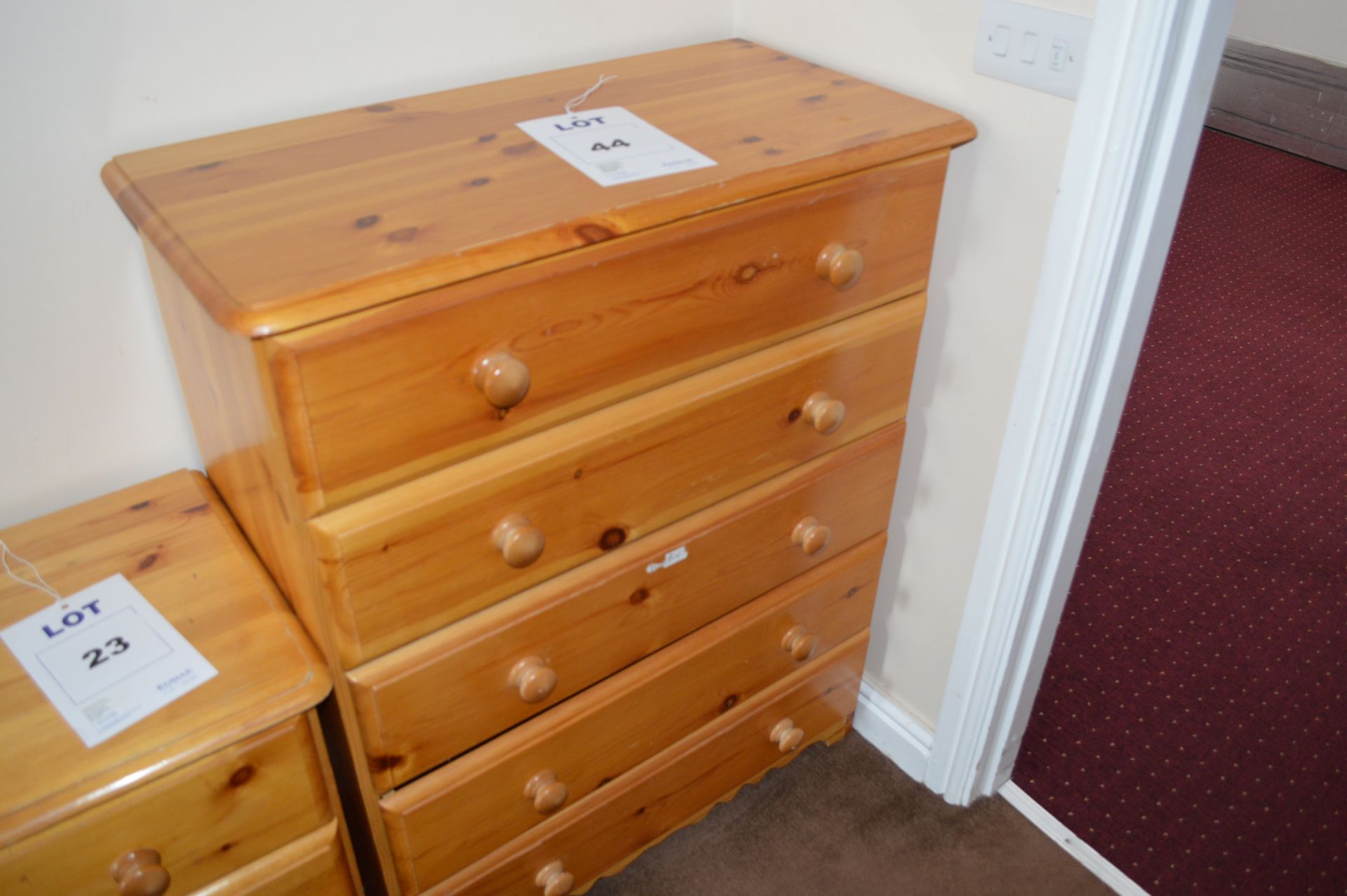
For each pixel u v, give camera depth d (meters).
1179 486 2.37
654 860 1.61
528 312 0.94
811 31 1.40
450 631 1.07
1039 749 1.79
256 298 0.81
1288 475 2.40
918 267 1.27
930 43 1.25
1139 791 1.72
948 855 1.62
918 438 1.50
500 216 0.95
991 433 1.39
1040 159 1.19
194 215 0.96
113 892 0.95
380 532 0.94
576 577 1.15
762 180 1.04
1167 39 1.02
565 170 1.05
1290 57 3.77
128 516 1.18
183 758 0.92
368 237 0.91
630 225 0.96
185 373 1.14
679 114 1.21
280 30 1.16
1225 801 1.71
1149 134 1.08
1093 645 1.99
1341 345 2.84
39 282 1.11
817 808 1.70
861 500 1.44
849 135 1.14
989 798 1.72
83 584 1.08
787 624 1.47
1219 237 3.36
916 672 1.70
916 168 1.17
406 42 1.25
